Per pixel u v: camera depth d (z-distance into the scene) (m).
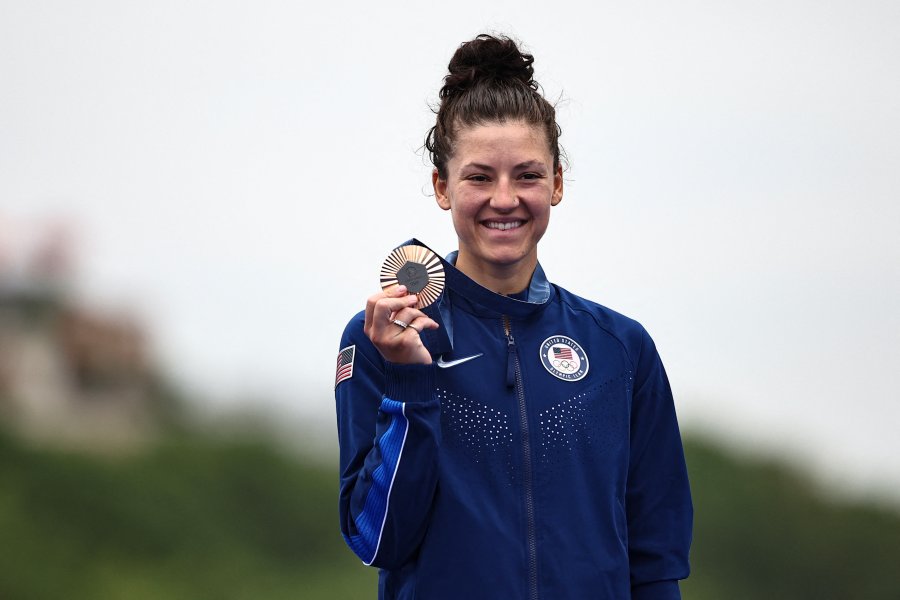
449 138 11.43
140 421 77.06
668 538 11.75
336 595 61.56
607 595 10.80
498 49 11.62
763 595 72.75
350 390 11.18
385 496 10.38
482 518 10.62
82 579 53.69
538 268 11.77
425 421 10.37
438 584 10.55
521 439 10.96
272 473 66.44
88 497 58.22
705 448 76.06
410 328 10.44
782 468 75.75
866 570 73.38
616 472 11.23
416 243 10.86
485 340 11.29
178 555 59.22
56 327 81.25
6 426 62.66
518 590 10.55
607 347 11.65
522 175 11.24
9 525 53.28
